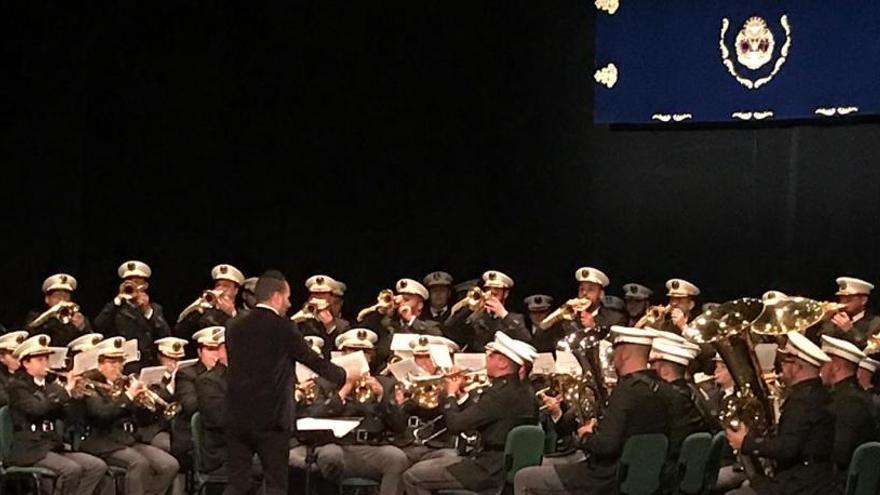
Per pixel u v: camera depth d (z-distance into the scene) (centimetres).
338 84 1267
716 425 831
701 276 1189
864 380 854
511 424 850
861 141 1139
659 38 1181
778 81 1149
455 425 854
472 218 1248
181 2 1273
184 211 1283
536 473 799
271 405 802
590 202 1219
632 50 1188
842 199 1146
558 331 1104
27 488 964
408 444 962
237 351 805
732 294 1179
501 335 856
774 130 1165
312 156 1273
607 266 1214
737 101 1162
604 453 775
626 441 771
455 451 938
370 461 926
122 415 948
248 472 815
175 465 959
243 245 1281
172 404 977
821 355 769
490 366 860
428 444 963
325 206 1273
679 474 793
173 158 1280
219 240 1282
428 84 1253
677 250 1195
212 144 1279
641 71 1186
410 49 1255
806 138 1156
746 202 1175
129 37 1273
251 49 1277
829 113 1133
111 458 944
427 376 948
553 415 937
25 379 915
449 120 1250
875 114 1120
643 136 1202
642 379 782
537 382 982
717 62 1166
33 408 905
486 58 1241
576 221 1223
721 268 1183
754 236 1173
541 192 1232
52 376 980
